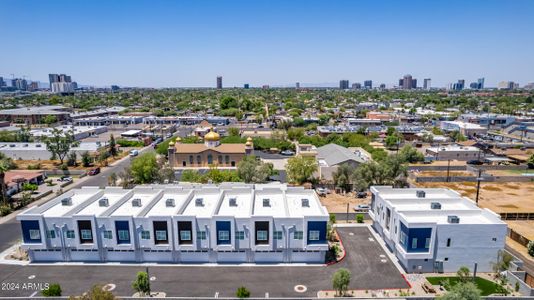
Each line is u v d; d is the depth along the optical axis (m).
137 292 48.66
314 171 94.94
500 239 53.06
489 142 158.25
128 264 55.75
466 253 53.31
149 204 59.56
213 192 66.94
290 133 165.38
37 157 129.00
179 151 116.12
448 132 180.75
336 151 109.44
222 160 116.81
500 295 47.47
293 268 54.78
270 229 54.25
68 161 120.75
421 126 199.75
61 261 56.69
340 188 92.25
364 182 88.31
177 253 56.19
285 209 58.03
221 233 54.75
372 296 47.75
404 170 92.44
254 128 198.50
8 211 77.12
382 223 64.31
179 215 54.16
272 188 67.19
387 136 162.38
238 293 46.22
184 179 90.75
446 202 62.62
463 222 55.00
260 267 54.97
